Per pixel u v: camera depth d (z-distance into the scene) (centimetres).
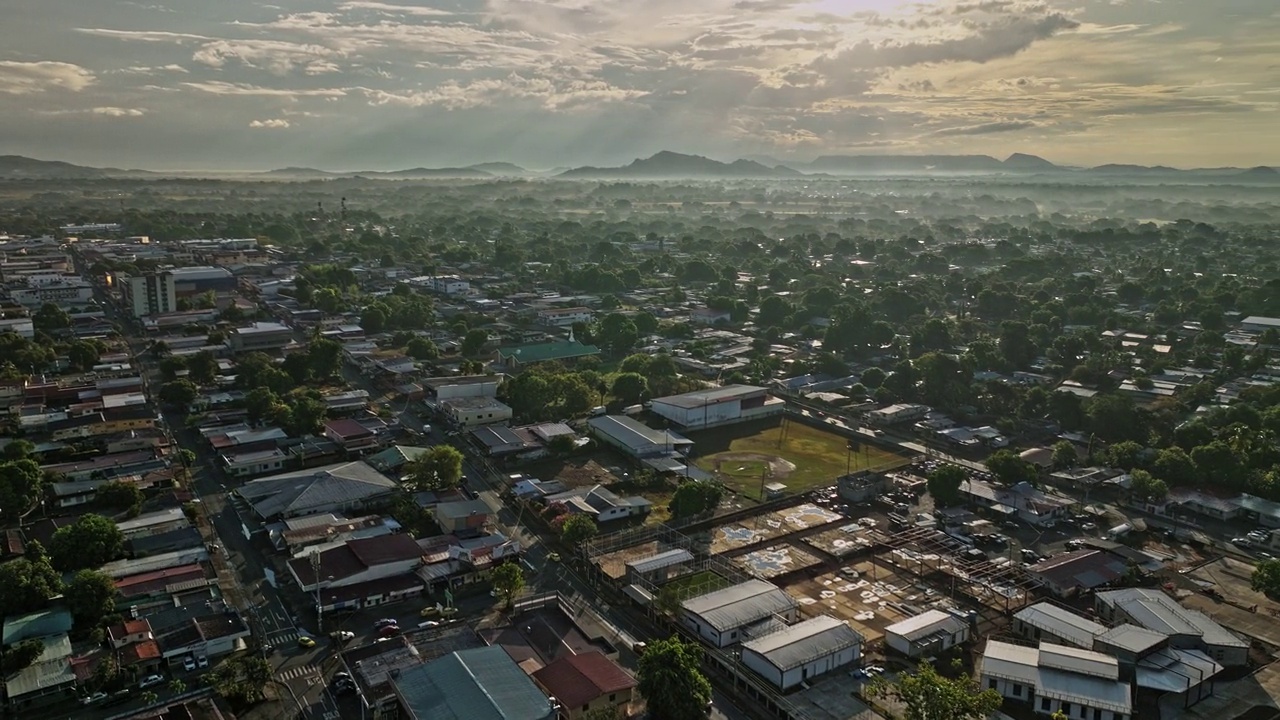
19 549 12438
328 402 19412
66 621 10425
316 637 10731
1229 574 12744
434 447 17488
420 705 8488
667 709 8900
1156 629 10506
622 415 19975
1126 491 15675
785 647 10062
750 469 17050
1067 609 11550
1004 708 9444
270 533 13225
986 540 13838
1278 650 10656
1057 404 19862
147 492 14875
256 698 9381
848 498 15462
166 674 9919
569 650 10200
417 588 11812
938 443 18750
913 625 10762
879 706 9400
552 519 14138
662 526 14175
